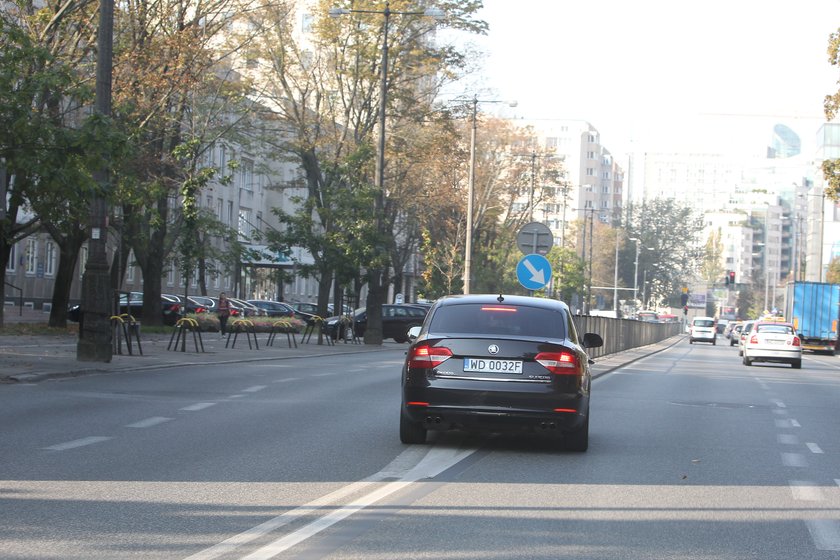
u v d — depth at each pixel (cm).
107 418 1378
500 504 873
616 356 4391
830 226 16338
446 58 4938
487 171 6894
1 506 798
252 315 5725
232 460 1058
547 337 1202
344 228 4609
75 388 1798
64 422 1322
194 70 3522
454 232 7044
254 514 796
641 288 15400
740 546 743
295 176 8900
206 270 5475
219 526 751
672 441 1364
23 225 3219
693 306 16475
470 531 760
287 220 4725
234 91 4381
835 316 6281
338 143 4894
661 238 15588
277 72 4719
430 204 5612
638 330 6191
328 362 3064
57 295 3994
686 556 704
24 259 5791
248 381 2111
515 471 1062
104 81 2200
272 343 4138
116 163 2175
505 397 1161
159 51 3362
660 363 4069
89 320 2308
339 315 4969
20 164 2028
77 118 3244
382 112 4550
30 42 2094
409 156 5031
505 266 7625
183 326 3094
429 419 1174
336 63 4825
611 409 1809
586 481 1012
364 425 1395
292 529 748
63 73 2108
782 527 817
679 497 940
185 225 4188
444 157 5200
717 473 1096
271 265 7019
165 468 995
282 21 4688
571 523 802
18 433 1211
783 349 4116
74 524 743
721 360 4725
